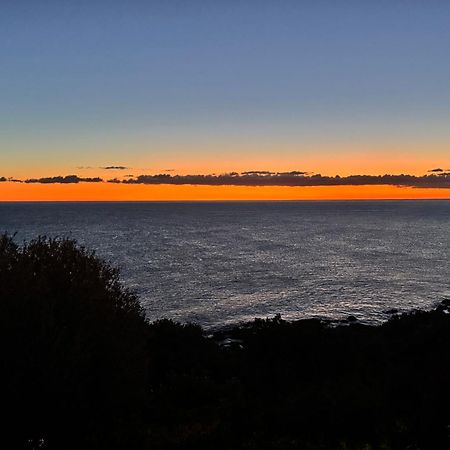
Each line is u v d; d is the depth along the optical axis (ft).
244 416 37.35
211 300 165.58
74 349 32.35
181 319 139.13
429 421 33.42
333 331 75.77
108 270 40.37
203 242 373.81
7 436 30.96
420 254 307.99
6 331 31.01
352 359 61.00
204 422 37.06
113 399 35.12
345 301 165.37
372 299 168.86
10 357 30.63
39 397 30.89
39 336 31.35
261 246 348.79
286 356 62.54
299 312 148.87
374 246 358.02
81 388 32.27
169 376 48.11
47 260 36.76
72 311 34.17
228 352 65.21
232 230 515.50
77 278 36.24
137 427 34.65
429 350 66.85
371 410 36.63
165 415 38.55
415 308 153.58
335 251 320.70
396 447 31.71
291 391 47.52
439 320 90.94
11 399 30.30
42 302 32.50
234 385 47.34
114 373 35.24
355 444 31.96
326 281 205.05
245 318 140.67
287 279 209.46
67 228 492.54
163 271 226.58
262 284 196.95
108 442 32.01
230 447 32.17
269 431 34.88
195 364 55.83
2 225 524.11
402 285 196.44
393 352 66.90
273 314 146.00
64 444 31.83
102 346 34.96
